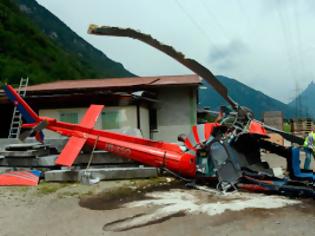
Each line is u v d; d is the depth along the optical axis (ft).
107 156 26.48
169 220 14.24
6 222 14.74
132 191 20.51
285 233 12.08
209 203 16.84
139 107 38.19
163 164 21.95
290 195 17.60
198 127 22.18
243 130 20.04
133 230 13.12
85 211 16.25
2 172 27.09
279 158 38.04
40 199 18.92
